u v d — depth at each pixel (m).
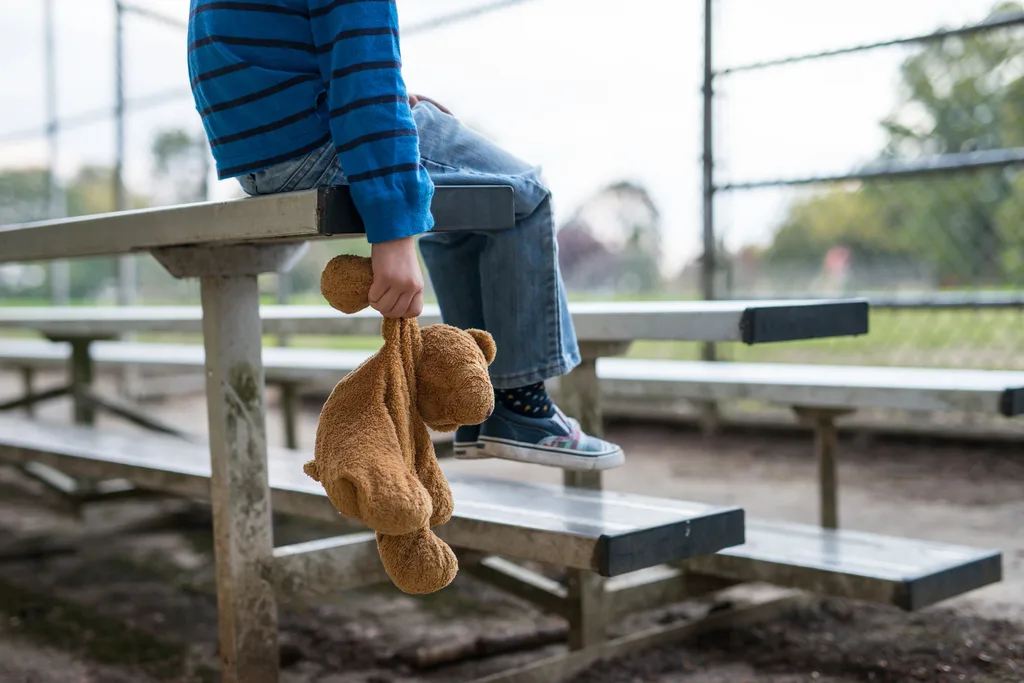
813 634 1.97
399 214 1.08
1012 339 4.29
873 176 3.62
